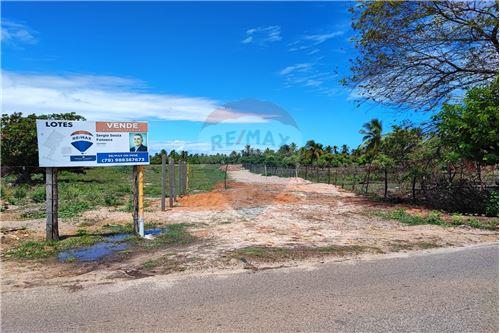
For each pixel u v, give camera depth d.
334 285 4.81
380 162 16.42
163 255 6.45
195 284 4.89
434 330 3.52
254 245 7.11
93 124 7.67
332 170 39.28
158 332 3.52
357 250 6.70
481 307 4.04
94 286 4.86
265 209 12.55
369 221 10.46
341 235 8.26
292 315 3.88
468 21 13.29
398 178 16.20
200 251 6.68
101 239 7.74
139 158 8.09
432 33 14.05
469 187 12.81
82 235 8.23
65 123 7.45
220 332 3.51
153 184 25.44
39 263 6.06
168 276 5.27
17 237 8.11
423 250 6.74
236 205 13.20
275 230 8.89
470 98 11.77
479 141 11.23
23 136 22.66
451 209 12.73
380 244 7.23
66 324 3.70
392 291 4.57
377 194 18.06
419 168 14.65
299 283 4.90
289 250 6.67
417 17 13.60
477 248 6.85
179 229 9.00
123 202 14.90
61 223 10.03
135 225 8.24
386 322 3.70
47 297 4.46
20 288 4.81
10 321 3.79
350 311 3.97
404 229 9.10
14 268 5.78
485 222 9.93
